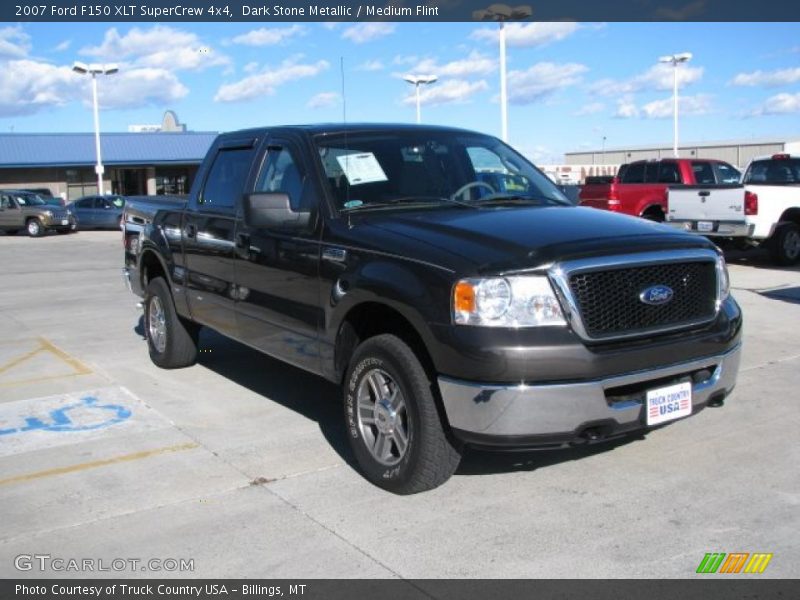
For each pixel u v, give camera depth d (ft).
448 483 15.12
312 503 14.44
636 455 16.34
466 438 13.16
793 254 46.01
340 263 15.49
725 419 18.53
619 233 14.19
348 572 11.96
